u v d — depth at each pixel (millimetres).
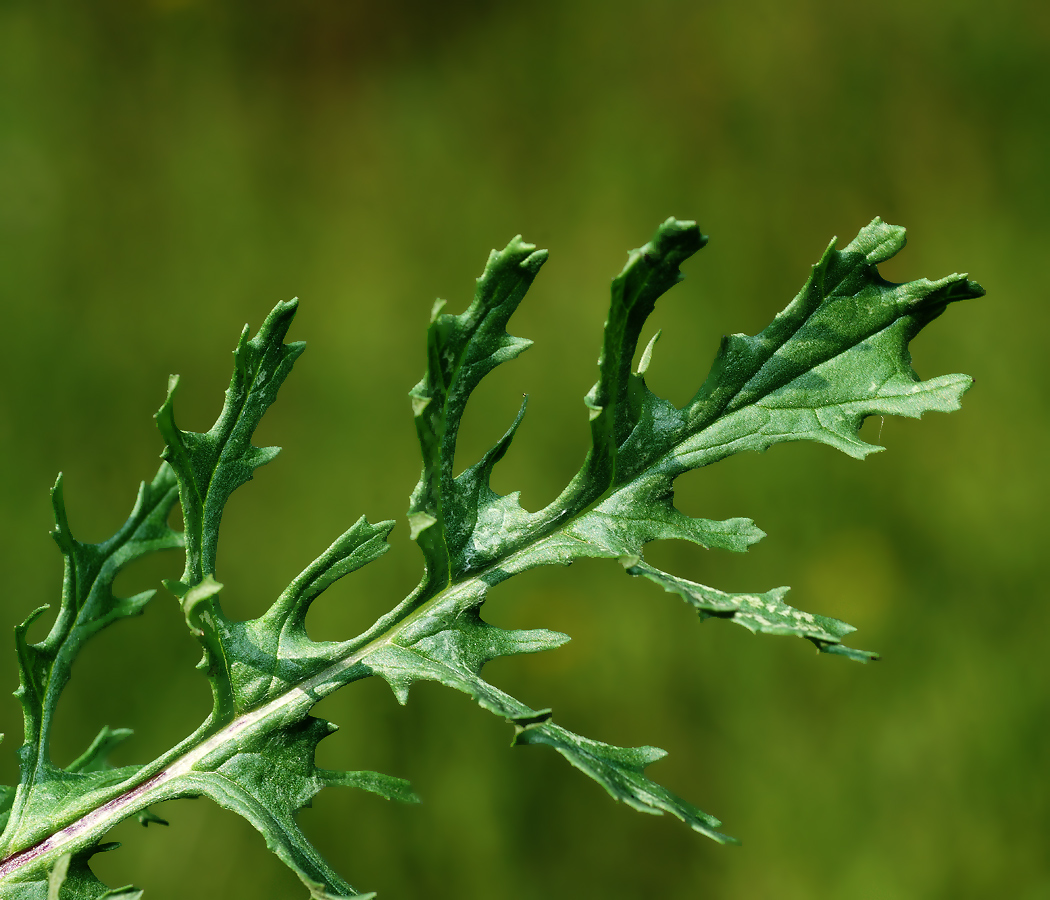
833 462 4746
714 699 4258
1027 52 5668
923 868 3898
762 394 1086
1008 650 4367
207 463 1055
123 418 4879
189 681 4016
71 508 4492
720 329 5289
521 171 5812
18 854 1021
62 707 3828
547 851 3930
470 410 4973
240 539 4621
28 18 5840
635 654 4316
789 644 4340
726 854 3977
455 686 974
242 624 1064
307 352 5230
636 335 1043
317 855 1000
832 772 4102
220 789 1017
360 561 1076
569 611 4375
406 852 3848
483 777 3984
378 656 1055
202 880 3553
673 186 5652
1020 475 4758
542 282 5500
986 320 5199
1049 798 4012
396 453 4895
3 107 5559
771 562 4594
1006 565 4543
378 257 5602
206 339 5238
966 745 4137
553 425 4977
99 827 1026
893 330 1082
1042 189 5465
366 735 4004
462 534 1065
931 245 5469
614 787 896
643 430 1077
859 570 4562
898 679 4309
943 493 4730
